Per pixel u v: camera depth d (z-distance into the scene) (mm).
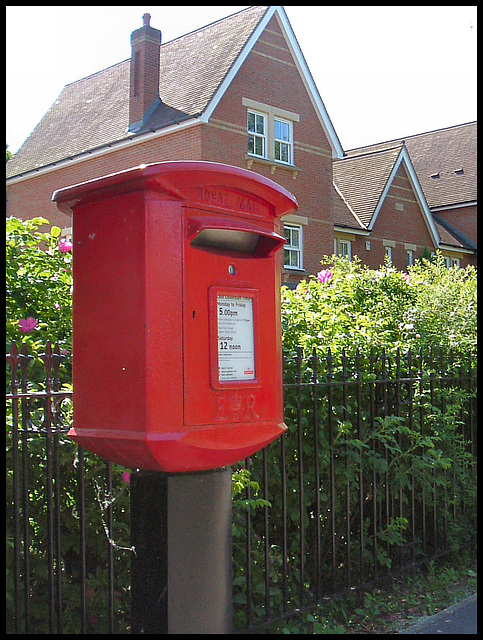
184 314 2486
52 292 4094
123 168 20047
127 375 2508
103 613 3465
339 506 4508
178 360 2465
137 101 20078
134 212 2502
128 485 3408
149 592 2613
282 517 3811
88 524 3490
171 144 18703
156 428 2428
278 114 19984
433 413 5133
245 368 2688
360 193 27344
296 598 4141
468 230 34156
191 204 2525
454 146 38094
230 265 2656
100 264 2629
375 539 4453
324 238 21422
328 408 4188
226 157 18531
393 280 6426
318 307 5258
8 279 3994
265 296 2783
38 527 3416
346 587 4254
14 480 2924
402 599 4449
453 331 5980
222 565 2711
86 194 2654
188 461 2525
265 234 2713
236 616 3738
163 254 2465
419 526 5219
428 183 36875
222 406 2584
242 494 3904
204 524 2660
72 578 3576
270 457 4074
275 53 19984
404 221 27781
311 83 20875
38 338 3916
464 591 4637
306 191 20922
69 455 3348
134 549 2686
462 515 5348
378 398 4816
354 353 4695
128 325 2508
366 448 4629
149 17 19891
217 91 18109
